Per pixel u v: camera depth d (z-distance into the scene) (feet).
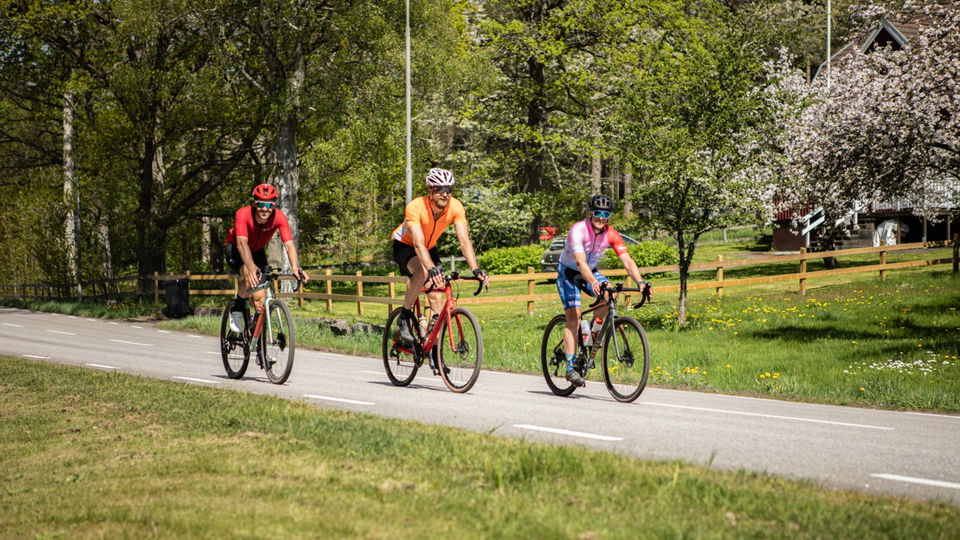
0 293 111.45
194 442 18.89
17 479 16.67
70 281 101.09
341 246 152.87
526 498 13.76
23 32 95.96
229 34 92.53
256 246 31.22
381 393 29.14
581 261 27.32
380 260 153.48
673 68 61.05
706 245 134.21
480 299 69.72
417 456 16.79
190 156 109.09
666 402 29.37
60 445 19.58
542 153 135.95
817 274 74.28
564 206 141.38
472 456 16.62
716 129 59.00
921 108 60.54
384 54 86.63
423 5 89.97
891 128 59.21
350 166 118.52
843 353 46.93
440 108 127.95
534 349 49.32
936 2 68.44
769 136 63.67
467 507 13.26
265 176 104.17
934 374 40.01
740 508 13.19
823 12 157.38
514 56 125.59
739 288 83.71
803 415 27.30
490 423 22.79
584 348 28.63
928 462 18.80
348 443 18.11
